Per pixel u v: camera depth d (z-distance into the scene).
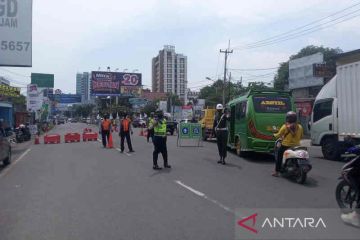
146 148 24.23
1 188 11.52
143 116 80.44
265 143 17.52
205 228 7.22
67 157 19.67
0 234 7.02
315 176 13.12
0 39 27.73
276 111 17.77
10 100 51.88
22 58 28.05
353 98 16.62
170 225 7.43
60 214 8.35
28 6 28.22
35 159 19.16
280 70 61.75
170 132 42.78
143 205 9.06
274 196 9.88
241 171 14.29
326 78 40.44
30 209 8.85
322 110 18.69
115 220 7.82
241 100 18.95
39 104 54.03
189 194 10.22
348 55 17.00
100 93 94.56
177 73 117.56
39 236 6.88
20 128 34.69
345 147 17.34
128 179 12.65
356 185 7.72
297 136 12.55
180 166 15.69
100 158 18.89
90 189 11.05
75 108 174.12
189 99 81.06
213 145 26.89
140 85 97.50
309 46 59.75
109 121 25.70
